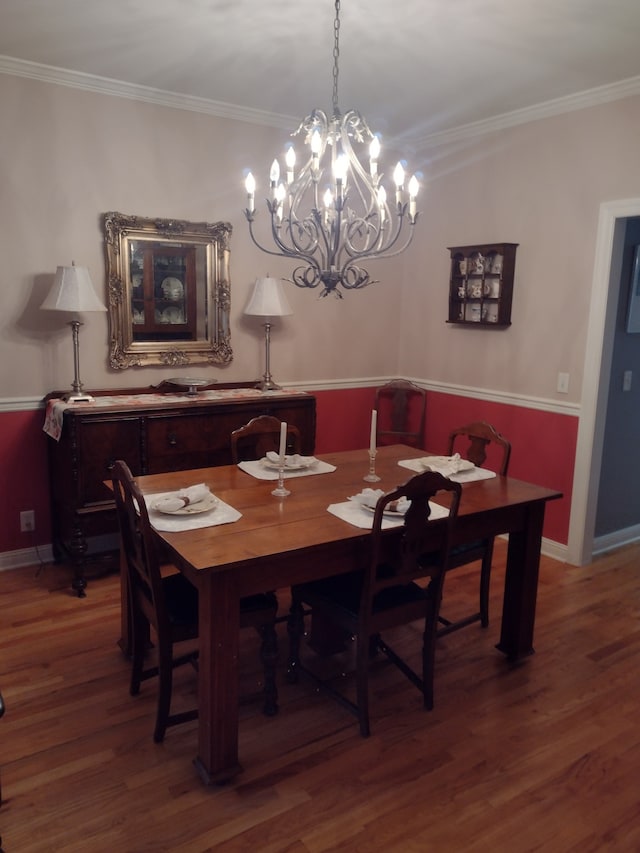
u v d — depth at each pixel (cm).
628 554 408
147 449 343
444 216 453
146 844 182
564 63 313
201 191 390
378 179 245
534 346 399
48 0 256
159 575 213
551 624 316
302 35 286
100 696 250
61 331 358
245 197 406
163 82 352
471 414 445
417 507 221
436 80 338
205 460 364
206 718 205
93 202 358
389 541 235
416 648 292
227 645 203
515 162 399
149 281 379
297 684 263
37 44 302
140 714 240
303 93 365
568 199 371
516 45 292
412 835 188
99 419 326
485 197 421
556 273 382
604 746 229
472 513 245
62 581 349
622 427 410
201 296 398
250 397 378
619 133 343
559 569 382
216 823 191
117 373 379
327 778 210
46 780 206
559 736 234
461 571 376
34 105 334
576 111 362
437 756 222
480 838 188
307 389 458
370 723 239
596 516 409
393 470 298
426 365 480
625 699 257
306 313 448
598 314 360
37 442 360
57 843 182
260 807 197
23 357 350
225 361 413
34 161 338
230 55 312
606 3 250
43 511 368
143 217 370
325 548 213
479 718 243
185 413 352
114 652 281
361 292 473
